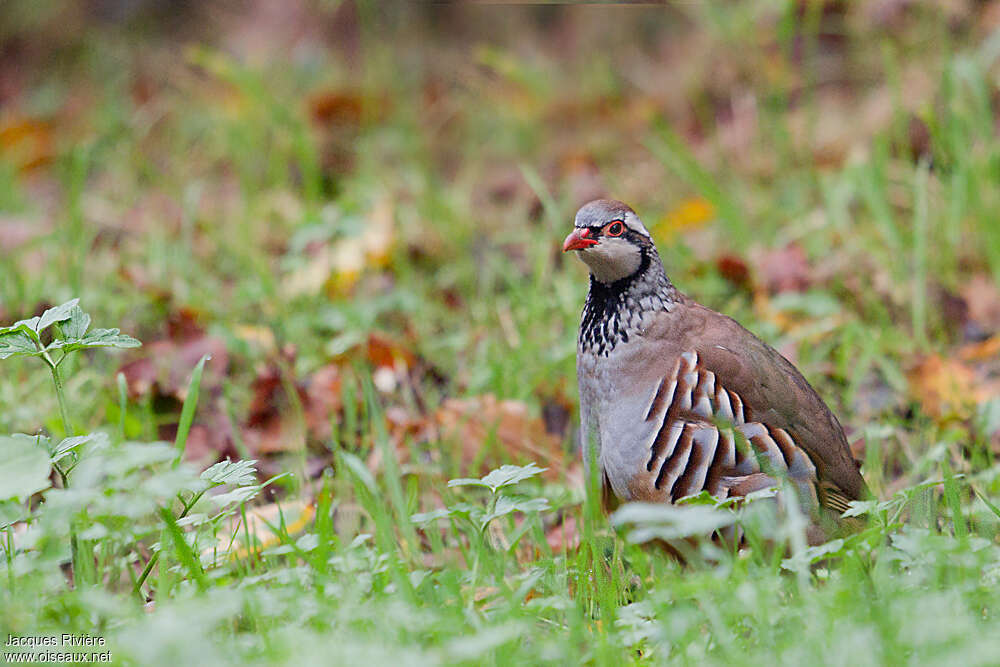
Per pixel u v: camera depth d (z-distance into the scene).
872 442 9.09
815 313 11.56
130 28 21.64
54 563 6.09
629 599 7.29
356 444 9.91
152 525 7.88
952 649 5.20
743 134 16.31
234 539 7.18
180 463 7.55
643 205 15.21
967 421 9.83
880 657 5.22
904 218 13.69
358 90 18.48
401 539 8.35
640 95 18.84
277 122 16.66
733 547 7.35
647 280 8.27
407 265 13.42
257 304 12.58
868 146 15.02
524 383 10.68
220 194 16.28
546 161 17.28
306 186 15.58
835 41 17.12
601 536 8.22
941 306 12.00
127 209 15.59
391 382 10.93
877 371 10.96
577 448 10.25
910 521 7.46
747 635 6.15
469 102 19.27
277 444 9.91
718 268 12.48
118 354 11.31
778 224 14.15
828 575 6.29
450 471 9.38
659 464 7.93
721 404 7.79
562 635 6.19
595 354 8.37
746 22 17.77
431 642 5.90
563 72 19.92
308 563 7.45
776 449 7.77
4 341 6.70
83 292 12.16
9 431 9.80
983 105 13.42
